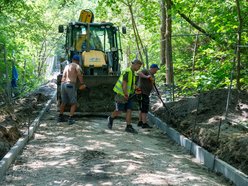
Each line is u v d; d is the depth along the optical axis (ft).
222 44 43.42
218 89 35.42
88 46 44.73
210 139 26.66
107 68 44.45
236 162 22.85
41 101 53.98
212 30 46.88
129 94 34.45
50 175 21.62
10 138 27.76
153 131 35.96
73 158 25.03
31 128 32.01
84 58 44.01
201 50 45.62
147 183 20.51
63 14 127.54
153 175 21.99
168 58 49.90
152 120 40.27
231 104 32.27
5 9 61.46
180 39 63.72
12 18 70.85
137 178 21.27
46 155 25.76
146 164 24.36
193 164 25.44
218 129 27.84
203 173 23.47
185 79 46.06
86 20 46.34
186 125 32.07
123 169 22.85
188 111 34.65
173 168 23.93
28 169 22.71
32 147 27.91
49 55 125.59
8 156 23.24
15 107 42.37
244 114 30.68
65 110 40.68
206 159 25.20
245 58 41.24
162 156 26.81
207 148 26.86
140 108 37.17
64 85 36.68
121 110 34.76
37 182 20.53
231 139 24.95
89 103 41.37
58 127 35.47
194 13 50.65
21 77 73.87
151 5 66.69
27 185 20.08
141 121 37.65
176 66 51.37
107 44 45.98
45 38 111.04
